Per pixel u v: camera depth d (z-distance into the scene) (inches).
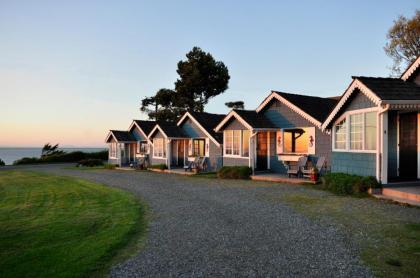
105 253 259.0
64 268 231.9
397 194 424.5
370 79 484.4
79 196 568.7
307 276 205.5
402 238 271.1
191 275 212.1
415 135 486.3
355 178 474.0
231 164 834.2
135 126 1291.8
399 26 1240.8
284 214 367.6
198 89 1720.0
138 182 738.8
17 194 618.8
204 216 373.1
